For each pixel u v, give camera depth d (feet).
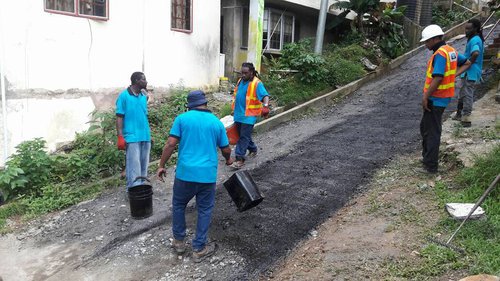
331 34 56.49
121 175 21.56
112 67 28.17
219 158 24.07
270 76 36.58
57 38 24.67
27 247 15.89
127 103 17.79
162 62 31.89
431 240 12.79
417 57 47.42
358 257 12.55
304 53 37.14
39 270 14.23
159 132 26.84
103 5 27.25
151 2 30.30
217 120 13.82
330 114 31.68
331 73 37.70
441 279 10.96
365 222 14.71
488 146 18.56
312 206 16.58
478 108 26.09
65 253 15.15
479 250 11.73
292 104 32.73
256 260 13.44
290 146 24.68
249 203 14.44
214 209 17.15
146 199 16.94
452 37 53.01
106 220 17.31
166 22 31.76
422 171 17.98
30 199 19.38
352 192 17.42
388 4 52.16
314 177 19.43
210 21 35.91
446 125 23.47
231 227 15.53
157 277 13.12
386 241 13.21
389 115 29.01
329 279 11.72
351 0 45.85
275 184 19.10
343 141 24.35
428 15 55.21
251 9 36.60
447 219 13.71
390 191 16.80
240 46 41.98
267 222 15.66
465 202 14.61
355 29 48.19
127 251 14.82
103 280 13.28
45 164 20.85
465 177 15.94
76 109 26.14
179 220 13.83
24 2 22.85
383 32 48.08
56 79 24.88
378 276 11.53
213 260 13.67
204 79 36.04
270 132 28.50
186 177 13.19
